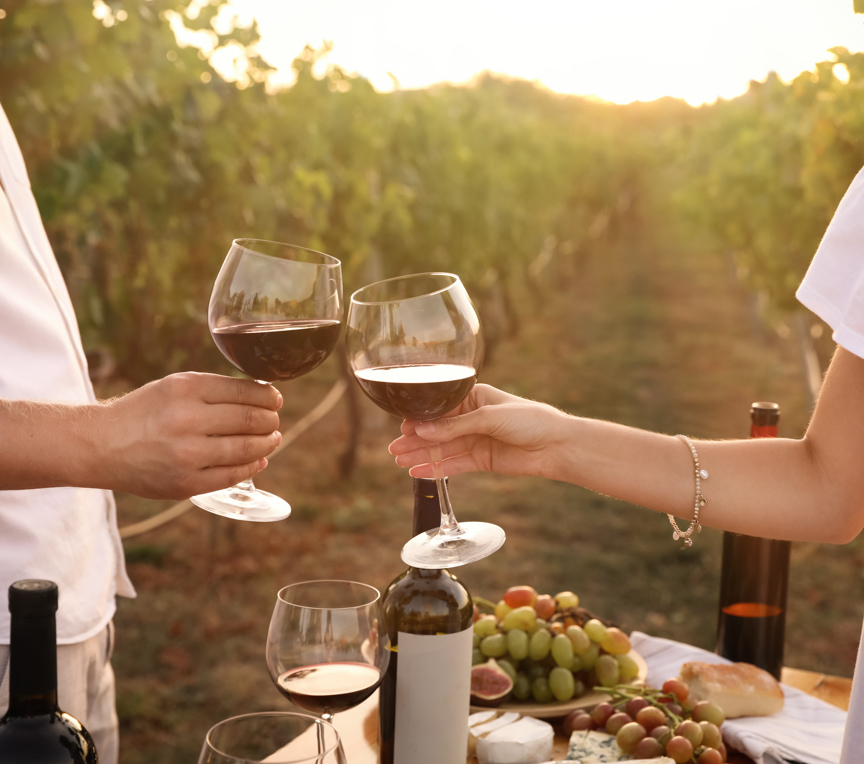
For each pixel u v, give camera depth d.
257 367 1.30
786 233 7.47
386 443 8.14
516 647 1.71
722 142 11.44
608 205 23.06
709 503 1.43
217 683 4.02
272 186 5.54
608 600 5.16
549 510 6.69
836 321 1.24
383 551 5.67
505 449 1.55
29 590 1.03
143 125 4.46
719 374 11.05
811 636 4.66
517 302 16.55
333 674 1.28
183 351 5.39
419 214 8.15
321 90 6.63
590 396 9.90
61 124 3.97
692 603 5.14
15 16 3.63
